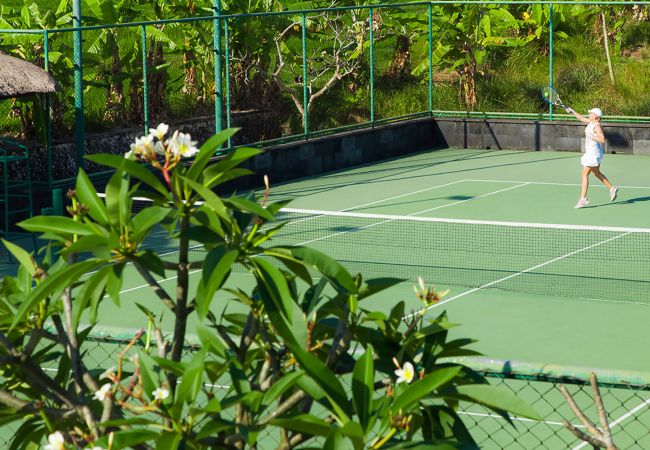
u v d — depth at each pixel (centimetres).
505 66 2991
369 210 1938
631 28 3206
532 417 322
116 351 962
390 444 299
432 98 2725
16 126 1983
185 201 314
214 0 2112
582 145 2595
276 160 2259
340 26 2630
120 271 305
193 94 2420
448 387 331
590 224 1767
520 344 1113
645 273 1400
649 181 2186
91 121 2097
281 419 293
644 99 2769
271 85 2466
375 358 341
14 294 362
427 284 1358
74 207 322
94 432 323
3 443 750
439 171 2375
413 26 2739
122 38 2423
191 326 1170
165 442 284
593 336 1137
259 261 307
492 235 1675
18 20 2062
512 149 2659
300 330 307
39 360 389
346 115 2638
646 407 880
